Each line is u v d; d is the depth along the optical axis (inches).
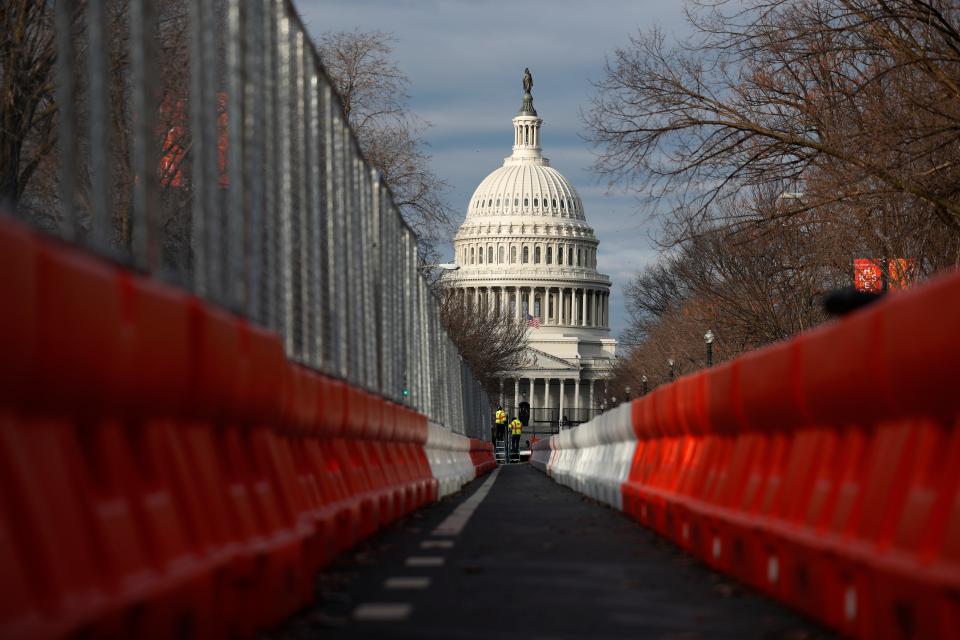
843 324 546.6
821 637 542.0
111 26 1931.6
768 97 2431.1
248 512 581.3
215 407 544.4
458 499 2004.2
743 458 791.1
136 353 432.5
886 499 494.6
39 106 2518.5
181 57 1795.0
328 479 914.1
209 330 521.3
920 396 458.0
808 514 610.9
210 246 681.0
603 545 1026.1
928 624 425.4
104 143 541.3
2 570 319.6
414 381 1951.3
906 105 2266.2
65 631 338.6
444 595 693.9
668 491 1106.1
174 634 435.8
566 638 543.8
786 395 644.7
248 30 811.4
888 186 2295.8
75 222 536.4
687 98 2484.0
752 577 717.9
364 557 896.9
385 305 1566.2
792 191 2506.2
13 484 343.3
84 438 414.0
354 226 1332.4
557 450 3265.3
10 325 331.0
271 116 886.4
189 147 1801.2
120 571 398.3
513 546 1014.4
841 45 2313.0
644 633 557.6
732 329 4507.9
